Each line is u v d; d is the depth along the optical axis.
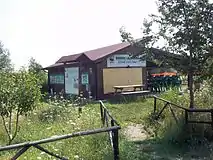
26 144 3.93
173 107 9.85
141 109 14.55
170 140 7.75
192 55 8.41
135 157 6.16
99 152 6.16
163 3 8.59
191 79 8.77
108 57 21.95
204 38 8.09
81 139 6.88
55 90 27.91
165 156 6.71
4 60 42.81
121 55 22.59
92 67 22.03
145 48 8.97
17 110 8.04
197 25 8.12
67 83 25.52
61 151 6.38
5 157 6.12
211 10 8.12
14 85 7.93
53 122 10.67
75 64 24.09
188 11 8.21
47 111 11.66
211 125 7.82
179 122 8.09
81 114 10.84
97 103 17.78
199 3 8.12
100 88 21.64
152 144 7.74
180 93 12.09
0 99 7.77
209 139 7.73
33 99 8.13
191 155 6.78
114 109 14.87
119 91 23.27
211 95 9.73
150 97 19.33
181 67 8.52
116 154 4.98
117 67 22.45
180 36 8.34
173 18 8.45
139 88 23.97
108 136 6.61
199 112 8.05
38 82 8.50
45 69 29.25
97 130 4.61
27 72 8.39
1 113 7.91
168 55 8.73
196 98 9.81
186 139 7.66
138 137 8.66
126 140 7.04
